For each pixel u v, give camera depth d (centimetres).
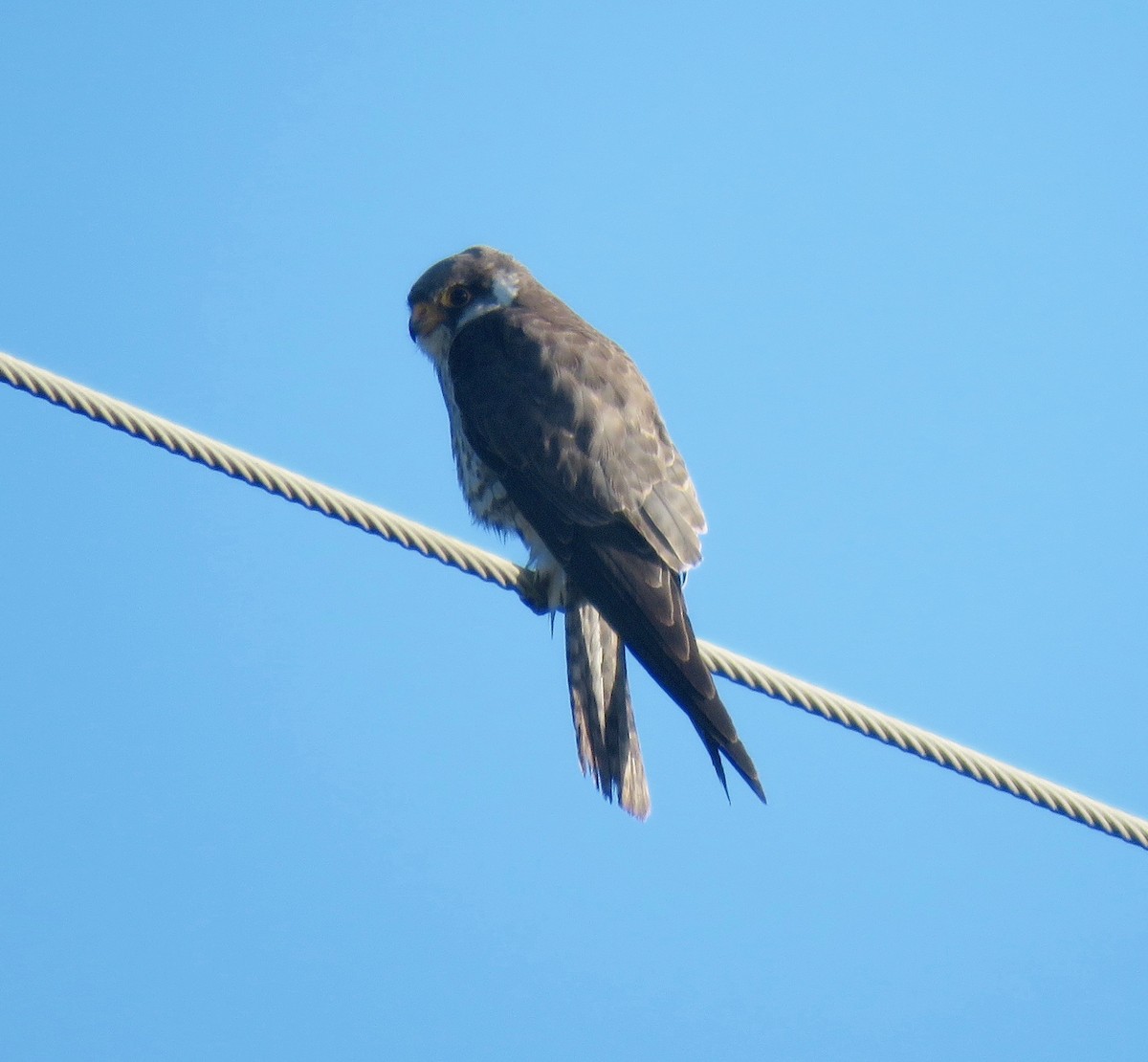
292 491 879
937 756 917
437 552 928
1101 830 929
